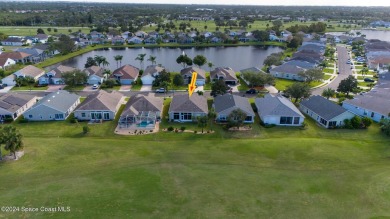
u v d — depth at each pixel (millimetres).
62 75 101750
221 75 106875
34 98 86312
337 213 40469
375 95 86312
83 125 71000
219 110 73938
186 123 72188
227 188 45438
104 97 79188
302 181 47625
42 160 53344
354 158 55000
